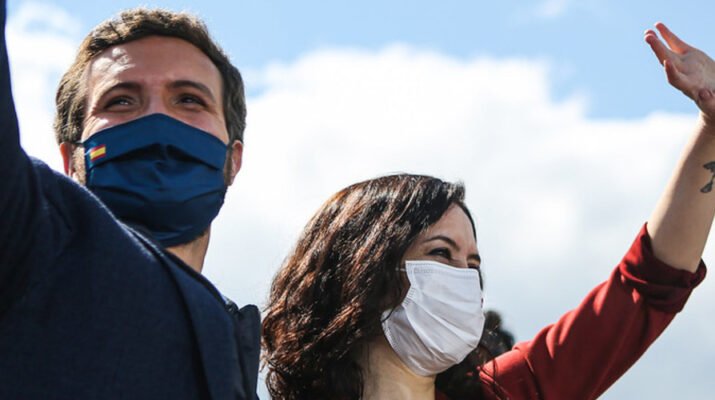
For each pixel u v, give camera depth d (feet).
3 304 7.84
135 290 8.37
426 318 14.12
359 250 14.39
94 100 11.11
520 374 15.37
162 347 8.36
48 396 7.77
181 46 11.44
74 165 11.16
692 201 15.43
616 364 15.49
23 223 7.79
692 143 15.49
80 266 8.23
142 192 10.37
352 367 14.11
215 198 10.96
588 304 15.70
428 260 14.44
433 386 14.73
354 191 15.25
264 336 14.83
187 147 10.72
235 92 12.07
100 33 11.58
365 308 14.08
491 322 17.83
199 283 9.05
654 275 15.46
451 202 14.99
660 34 14.98
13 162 7.61
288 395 14.23
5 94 7.47
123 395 8.04
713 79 14.75
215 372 8.50
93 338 8.05
